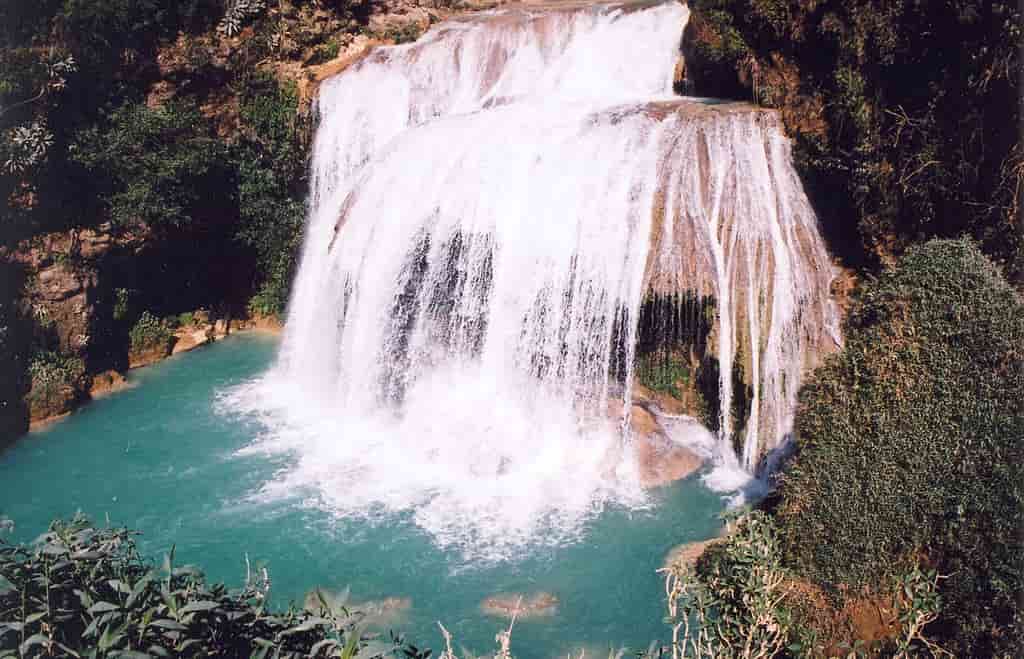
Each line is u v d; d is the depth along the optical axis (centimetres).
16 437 2492
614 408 2403
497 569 1884
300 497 2164
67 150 2678
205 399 2733
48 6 2741
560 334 2341
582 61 3039
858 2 2045
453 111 3133
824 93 2183
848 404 1600
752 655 1086
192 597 812
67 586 834
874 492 1507
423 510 2102
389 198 2605
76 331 2747
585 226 2284
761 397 2162
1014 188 1792
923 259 1620
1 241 2570
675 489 2172
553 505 2114
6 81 2539
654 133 2272
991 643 1298
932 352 1531
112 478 2264
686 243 2188
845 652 1418
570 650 1638
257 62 3200
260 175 3225
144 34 2972
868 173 2053
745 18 2362
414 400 2500
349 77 3127
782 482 1659
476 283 2442
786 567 1534
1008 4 1786
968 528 1391
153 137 2889
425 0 3594
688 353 2352
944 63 1931
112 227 2809
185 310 3219
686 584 1230
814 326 2123
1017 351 1443
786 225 2200
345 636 827
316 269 2809
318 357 2756
